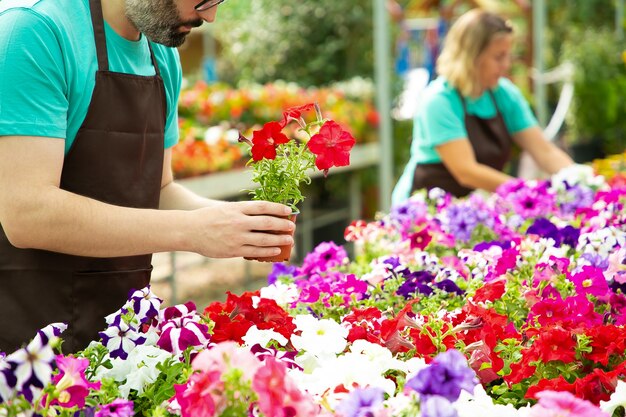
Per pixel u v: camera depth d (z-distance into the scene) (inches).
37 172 68.6
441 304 83.1
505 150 158.2
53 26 70.9
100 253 69.9
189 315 66.2
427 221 124.6
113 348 63.0
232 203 70.4
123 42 78.4
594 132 395.9
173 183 92.4
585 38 407.2
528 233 107.6
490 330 66.2
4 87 67.9
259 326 69.2
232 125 274.8
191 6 71.5
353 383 58.2
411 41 427.8
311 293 84.4
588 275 80.7
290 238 71.4
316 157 69.6
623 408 59.0
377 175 313.4
